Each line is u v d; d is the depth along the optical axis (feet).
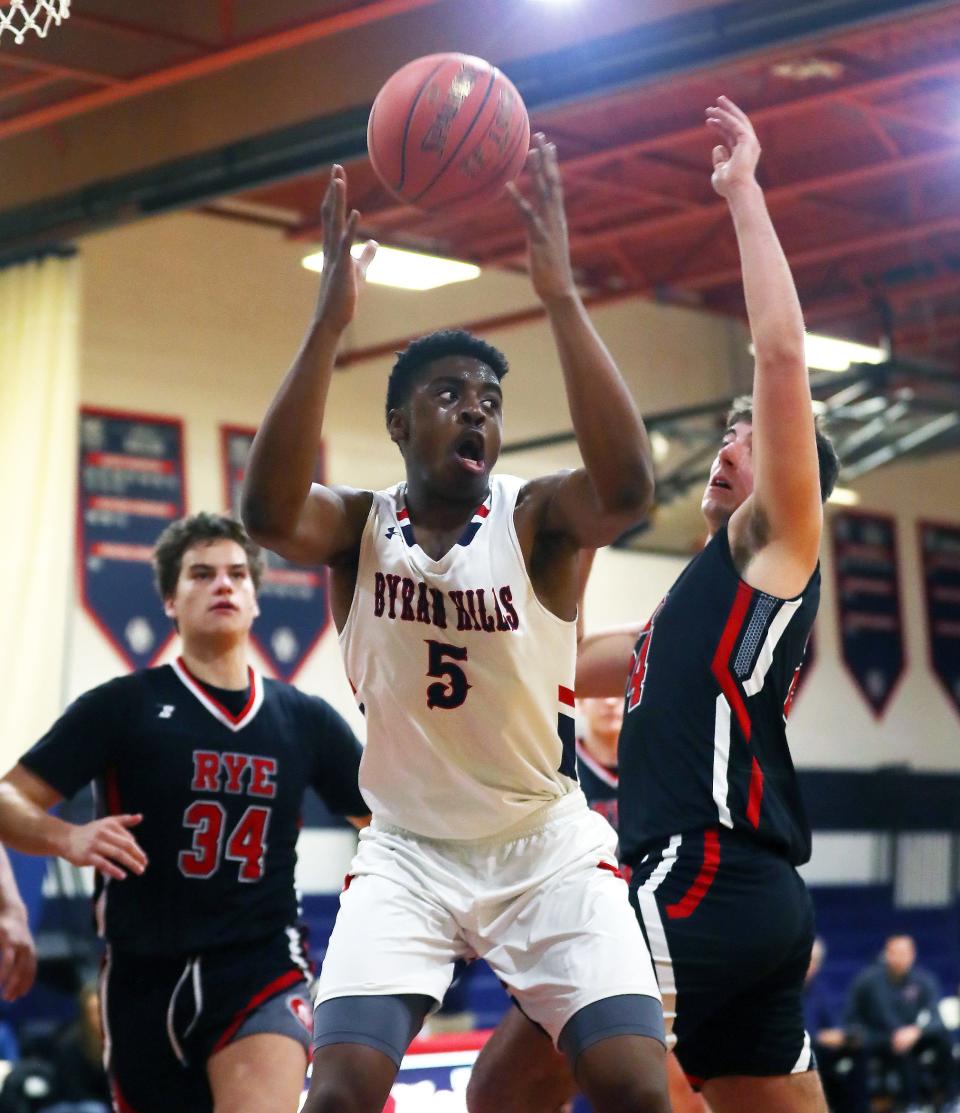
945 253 67.31
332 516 14.20
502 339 71.82
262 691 20.03
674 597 16.12
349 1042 13.29
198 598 19.75
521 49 44.55
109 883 19.22
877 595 85.20
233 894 19.04
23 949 19.52
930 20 46.85
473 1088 15.96
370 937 13.91
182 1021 18.69
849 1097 52.65
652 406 75.20
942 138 57.00
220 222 64.44
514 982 13.93
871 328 74.43
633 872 15.46
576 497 13.96
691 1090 17.75
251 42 41.83
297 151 46.32
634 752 15.88
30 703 51.01
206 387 62.95
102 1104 36.94
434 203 15.84
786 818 15.53
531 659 13.98
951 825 82.84
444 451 13.98
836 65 50.34
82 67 44.32
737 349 78.54
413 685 14.01
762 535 15.53
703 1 41.34
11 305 53.88
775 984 15.61
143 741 19.34
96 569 59.06
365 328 67.72
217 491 62.54
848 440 75.36
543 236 13.60
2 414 53.11
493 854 14.44
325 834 63.41
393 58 44.91
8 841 18.56
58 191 52.54
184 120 49.11
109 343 60.75
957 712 87.71
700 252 67.92
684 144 57.16
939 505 89.35
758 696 15.57
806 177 60.03
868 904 78.59
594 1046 13.08
